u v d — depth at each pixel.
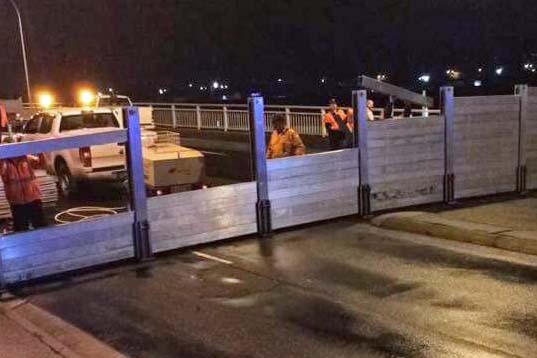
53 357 5.70
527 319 6.23
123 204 13.91
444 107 11.64
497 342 5.71
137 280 8.09
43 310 7.16
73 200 14.59
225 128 29.38
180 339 6.11
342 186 10.79
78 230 8.41
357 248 9.07
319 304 6.88
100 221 8.59
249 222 9.91
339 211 10.81
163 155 12.48
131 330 6.41
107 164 14.65
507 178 12.53
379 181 11.14
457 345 5.67
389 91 11.77
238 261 8.70
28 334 6.35
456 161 11.91
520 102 12.45
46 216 12.45
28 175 9.31
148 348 5.94
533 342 5.68
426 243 9.20
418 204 11.59
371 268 8.09
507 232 8.98
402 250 8.87
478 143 12.11
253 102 9.74
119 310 7.03
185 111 32.25
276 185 10.11
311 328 6.23
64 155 14.88
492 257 8.35
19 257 8.00
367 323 6.29
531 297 6.83
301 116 24.55
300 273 8.02
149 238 8.95
